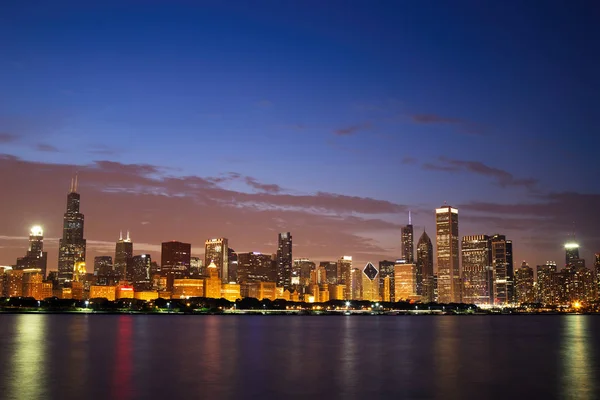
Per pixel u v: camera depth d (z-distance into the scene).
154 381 99.56
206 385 95.50
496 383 98.31
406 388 92.69
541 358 141.25
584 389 92.50
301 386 94.50
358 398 84.19
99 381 99.62
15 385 95.56
